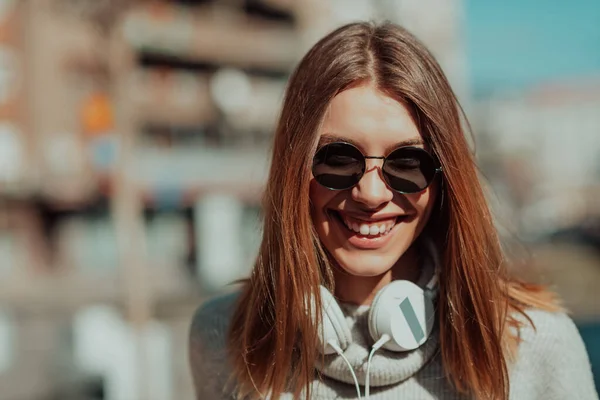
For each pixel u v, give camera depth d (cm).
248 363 168
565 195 6544
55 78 2581
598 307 1345
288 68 3036
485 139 4494
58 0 802
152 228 2709
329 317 155
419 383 161
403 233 158
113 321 746
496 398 154
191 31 2747
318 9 2988
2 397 812
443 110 153
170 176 2691
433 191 160
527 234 3600
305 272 156
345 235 158
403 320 153
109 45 771
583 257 2592
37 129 2581
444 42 2288
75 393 716
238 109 2788
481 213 156
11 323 1451
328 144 153
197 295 1922
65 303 1831
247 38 2905
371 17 171
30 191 2561
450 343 160
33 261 2572
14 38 2581
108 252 2667
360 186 152
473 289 155
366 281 166
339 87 152
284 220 157
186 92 2822
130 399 660
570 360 161
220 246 2775
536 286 175
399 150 151
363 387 161
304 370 159
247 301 178
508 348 159
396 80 149
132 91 837
